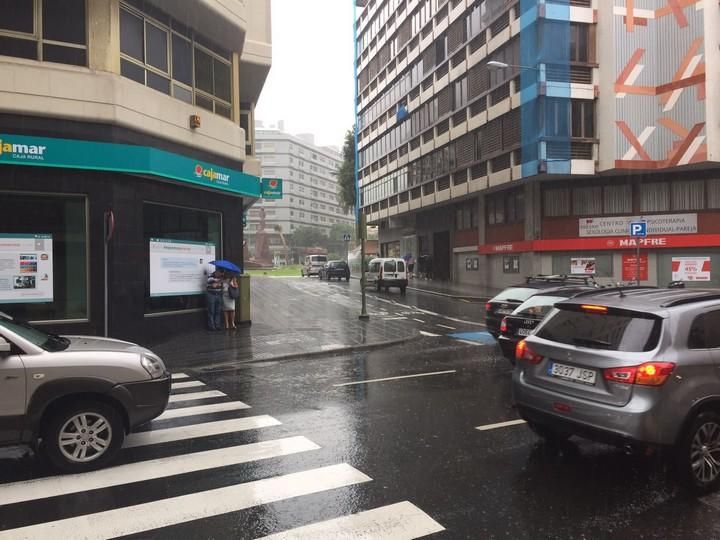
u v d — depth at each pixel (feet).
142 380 16.76
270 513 13.19
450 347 41.45
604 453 17.31
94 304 37.37
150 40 42.45
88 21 37.42
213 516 13.04
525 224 90.43
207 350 38.55
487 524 12.57
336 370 32.35
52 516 13.07
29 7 35.81
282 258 371.35
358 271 195.00
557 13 79.87
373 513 13.15
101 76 37.19
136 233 39.83
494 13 92.17
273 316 60.59
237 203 52.90
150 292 42.45
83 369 15.99
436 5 116.26
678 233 79.51
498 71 91.45
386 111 153.58
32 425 15.39
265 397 25.31
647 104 78.28
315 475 15.53
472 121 100.32
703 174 78.69
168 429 20.10
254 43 59.11
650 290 18.38
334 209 503.61
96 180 37.47
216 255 50.55
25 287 35.73
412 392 26.16
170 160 41.09
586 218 84.99
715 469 14.52
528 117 81.82
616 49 78.13
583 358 15.55
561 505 13.55
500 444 18.24
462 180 105.91
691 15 75.05
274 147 422.41
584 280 40.63
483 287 103.86
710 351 15.03
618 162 77.77
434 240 131.34
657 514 13.07
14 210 35.47
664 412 13.94
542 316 28.96
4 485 14.94
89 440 16.11
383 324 54.85
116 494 14.30
